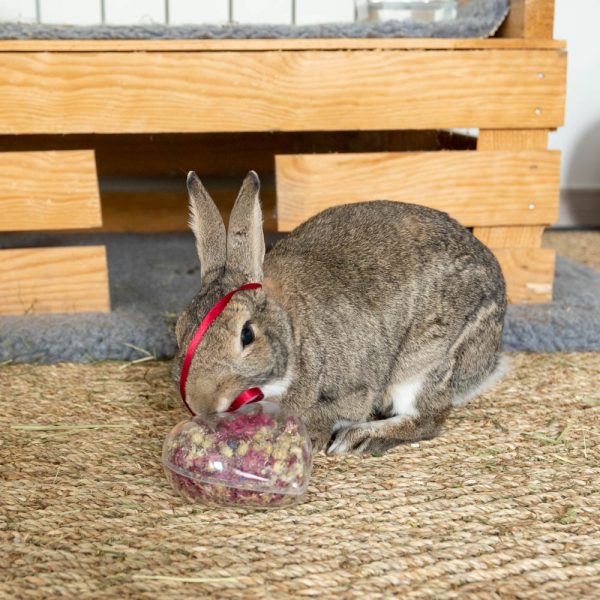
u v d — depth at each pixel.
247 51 1.24
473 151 1.31
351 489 0.92
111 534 0.84
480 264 1.08
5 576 0.79
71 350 1.22
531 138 1.32
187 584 0.78
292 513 0.88
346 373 1.01
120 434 1.02
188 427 0.90
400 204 1.11
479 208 1.33
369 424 1.03
